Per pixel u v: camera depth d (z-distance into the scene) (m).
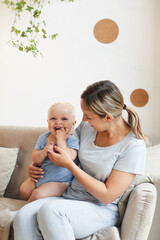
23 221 1.40
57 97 2.86
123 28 2.62
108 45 2.67
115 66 2.66
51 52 2.84
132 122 1.50
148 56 2.55
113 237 1.40
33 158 1.73
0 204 1.87
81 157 1.60
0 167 2.13
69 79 2.81
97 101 1.40
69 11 2.76
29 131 2.26
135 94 2.61
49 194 1.63
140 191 1.46
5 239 1.61
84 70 2.76
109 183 1.43
